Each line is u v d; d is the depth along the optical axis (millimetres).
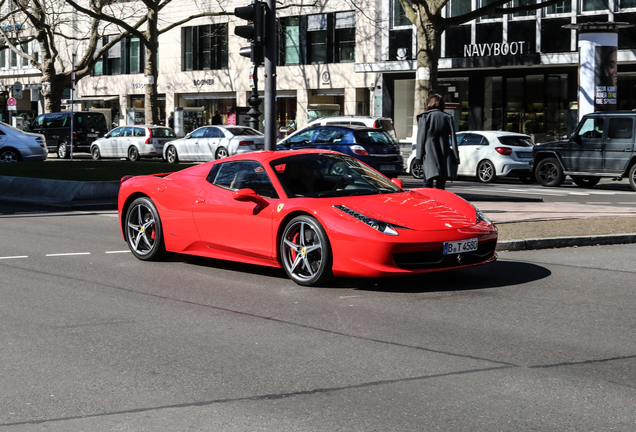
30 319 6277
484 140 22625
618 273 8008
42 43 38031
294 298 7027
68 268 8578
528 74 31578
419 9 24297
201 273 8312
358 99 37156
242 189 7848
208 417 4059
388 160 20000
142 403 4289
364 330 5848
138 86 45969
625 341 5473
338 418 4020
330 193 7832
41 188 15875
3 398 4398
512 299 6852
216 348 5391
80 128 34250
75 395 4434
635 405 4172
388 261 7035
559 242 9633
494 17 31188
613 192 19016
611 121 19625
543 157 20938
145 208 9141
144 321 6195
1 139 23922
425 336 5656
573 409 4117
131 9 45812
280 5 39125
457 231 7285
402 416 4039
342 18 37344
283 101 39875
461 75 33094
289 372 4824
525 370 4809
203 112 43156
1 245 10141
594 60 24391
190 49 43656
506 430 3832
